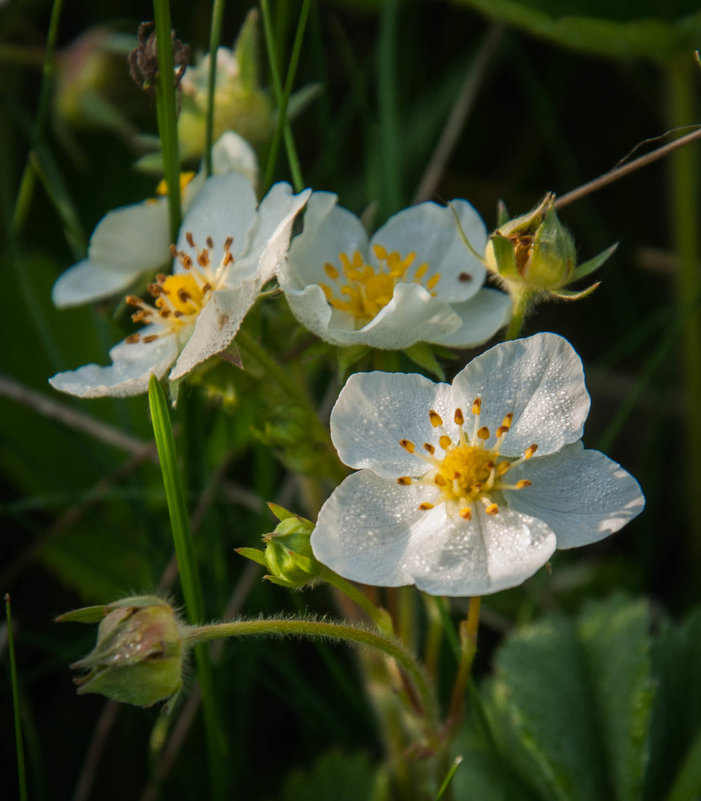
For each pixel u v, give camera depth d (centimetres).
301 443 17
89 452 20
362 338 16
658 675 19
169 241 19
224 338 16
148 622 15
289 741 20
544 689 19
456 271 17
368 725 20
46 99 20
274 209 17
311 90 19
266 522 19
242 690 19
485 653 20
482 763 19
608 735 18
